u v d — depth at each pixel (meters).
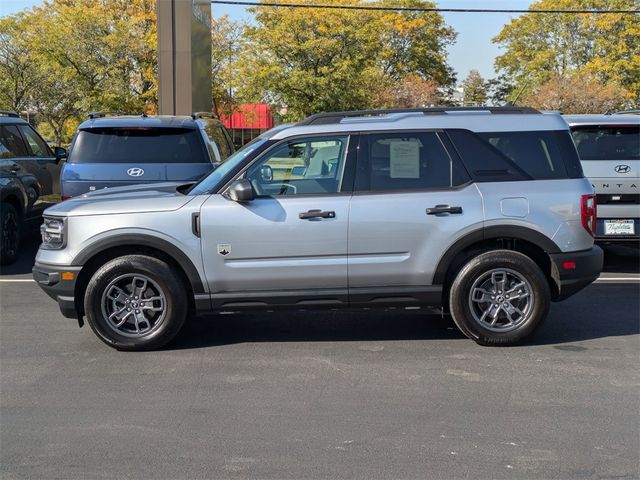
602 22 48.19
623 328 6.70
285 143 5.97
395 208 5.85
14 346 6.13
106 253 5.96
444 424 4.44
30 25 28.98
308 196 5.88
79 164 8.63
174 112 16.52
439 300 5.99
